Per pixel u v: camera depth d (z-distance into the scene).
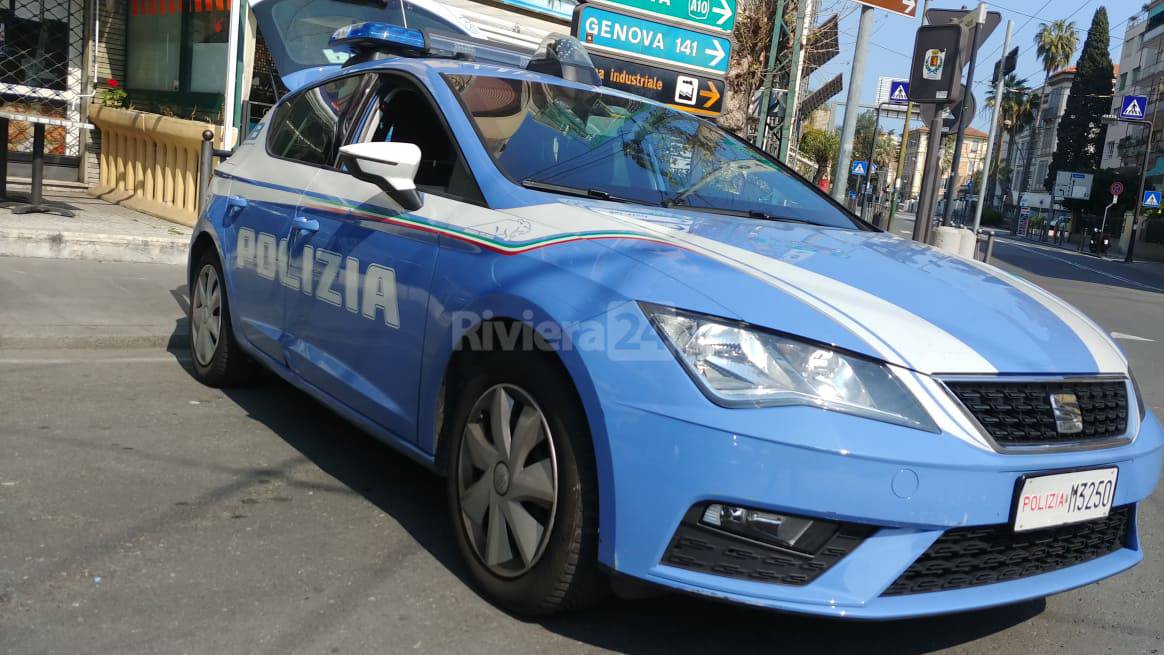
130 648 2.39
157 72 10.23
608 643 2.63
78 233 7.52
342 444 4.16
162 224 8.78
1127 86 70.62
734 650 2.66
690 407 2.29
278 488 3.58
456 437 2.91
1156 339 11.05
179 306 6.36
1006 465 2.34
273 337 4.07
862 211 34.66
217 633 2.49
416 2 9.27
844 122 8.39
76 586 2.68
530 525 2.63
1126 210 58.47
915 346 2.40
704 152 3.90
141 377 4.98
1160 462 2.80
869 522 2.26
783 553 2.31
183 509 3.29
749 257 2.69
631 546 2.38
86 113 10.58
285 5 8.70
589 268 2.60
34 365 5.01
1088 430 2.57
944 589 2.45
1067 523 2.50
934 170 8.40
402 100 3.65
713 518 2.32
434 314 2.99
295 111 4.45
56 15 10.35
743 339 2.33
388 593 2.80
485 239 2.91
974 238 10.00
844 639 2.80
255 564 2.92
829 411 2.26
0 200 8.49
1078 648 2.85
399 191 3.13
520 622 2.69
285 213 4.00
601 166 3.42
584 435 2.49
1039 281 20.39
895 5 8.08
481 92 3.54
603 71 8.32
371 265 3.34
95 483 3.46
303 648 2.46
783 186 3.94
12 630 2.42
